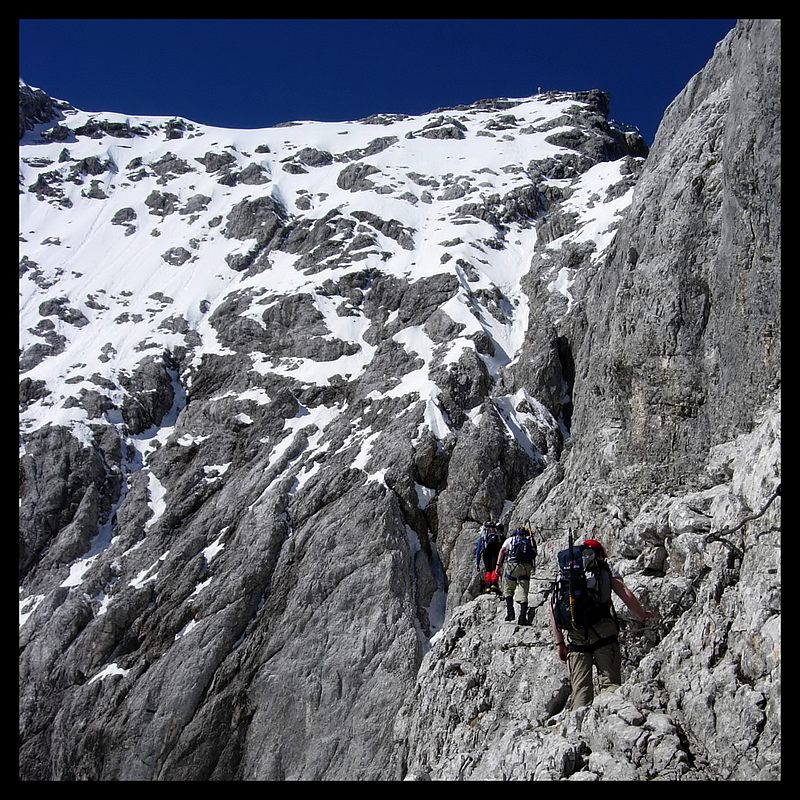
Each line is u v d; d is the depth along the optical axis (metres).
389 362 34.88
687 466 12.80
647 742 7.74
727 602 8.90
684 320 13.36
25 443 35.53
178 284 45.66
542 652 11.84
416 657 24.05
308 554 27.16
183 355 40.16
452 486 27.80
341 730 23.38
